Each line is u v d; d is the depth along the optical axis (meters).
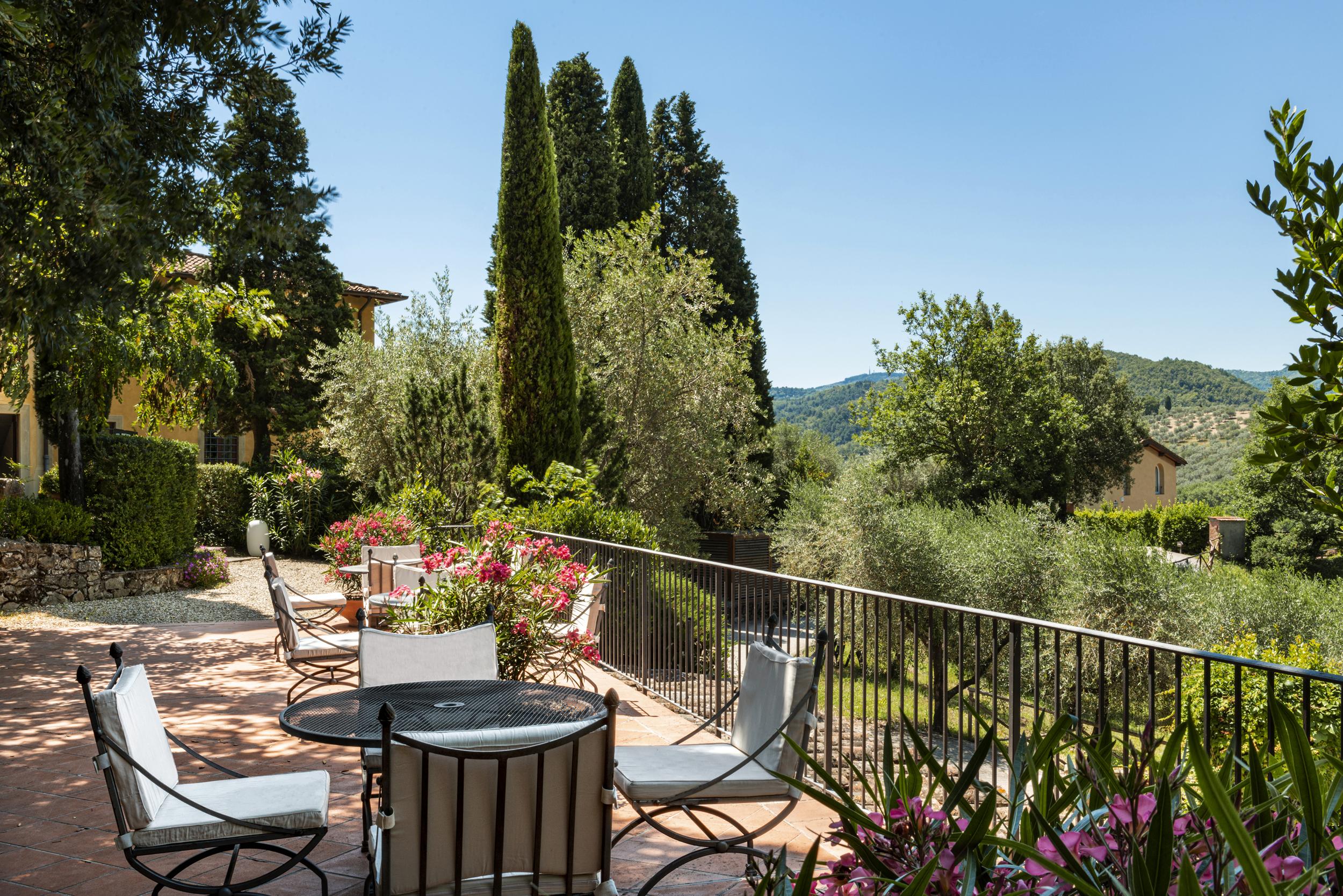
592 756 2.53
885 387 32.03
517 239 14.25
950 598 18.27
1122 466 40.94
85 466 13.17
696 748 3.59
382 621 6.89
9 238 4.12
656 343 19.75
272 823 2.85
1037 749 2.02
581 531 10.14
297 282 23.55
